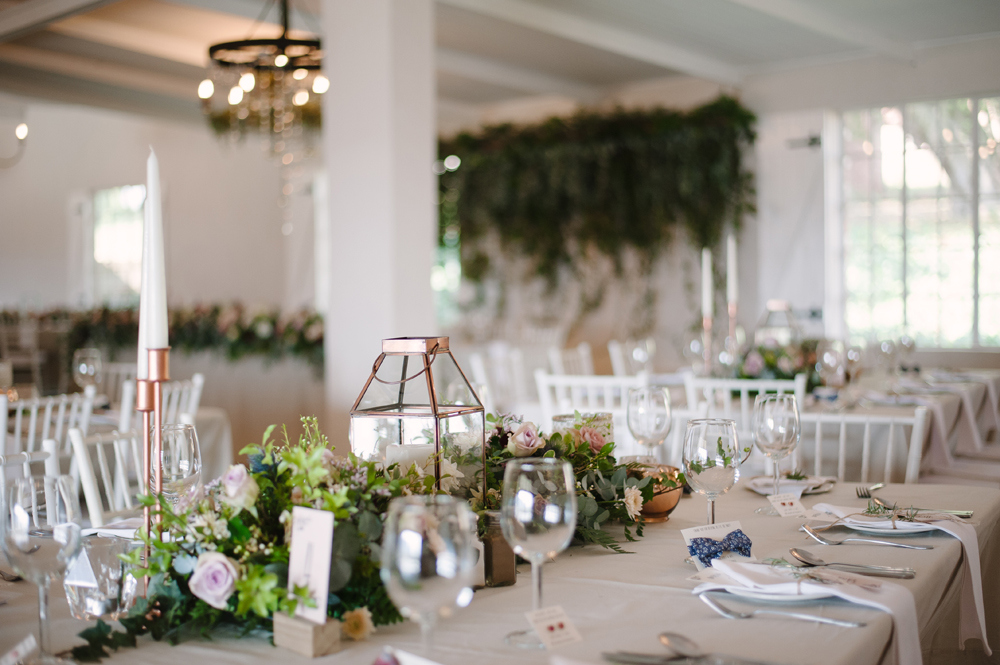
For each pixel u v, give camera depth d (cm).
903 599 118
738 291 713
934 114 638
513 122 808
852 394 370
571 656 102
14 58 705
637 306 763
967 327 631
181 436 139
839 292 677
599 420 180
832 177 677
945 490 202
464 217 847
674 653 100
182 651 108
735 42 632
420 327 422
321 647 105
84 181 1115
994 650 193
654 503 171
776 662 99
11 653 103
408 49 416
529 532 102
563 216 797
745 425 300
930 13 565
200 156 1081
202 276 1086
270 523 116
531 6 548
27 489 117
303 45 484
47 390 834
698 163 718
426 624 88
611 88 780
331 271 430
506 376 506
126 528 165
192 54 714
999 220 618
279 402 512
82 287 1116
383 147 409
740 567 125
